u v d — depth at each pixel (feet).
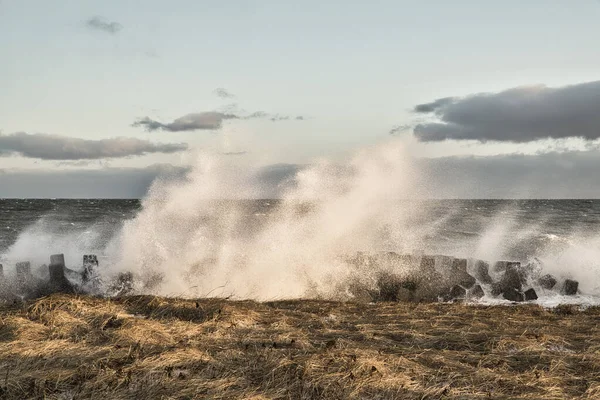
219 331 20.36
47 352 17.04
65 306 23.34
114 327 20.74
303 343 18.90
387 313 26.99
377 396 14.43
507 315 26.76
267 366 16.20
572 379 16.21
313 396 14.38
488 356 18.20
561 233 96.73
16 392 14.17
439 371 16.38
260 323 22.66
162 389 14.39
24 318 21.57
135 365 15.89
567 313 28.71
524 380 15.87
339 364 16.48
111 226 111.34
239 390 14.53
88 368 15.67
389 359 17.20
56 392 14.34
